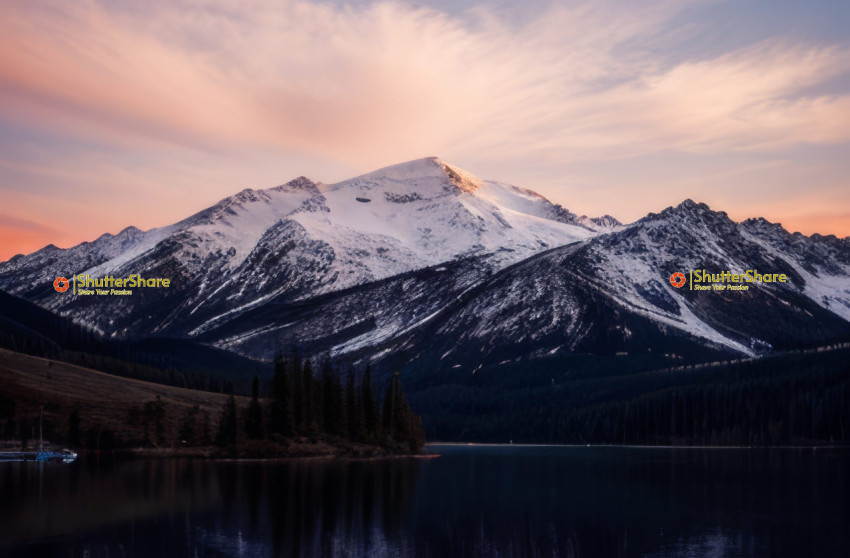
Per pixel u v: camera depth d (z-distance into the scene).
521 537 110.19
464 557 98.31
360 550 99.25
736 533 114.88
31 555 94.00
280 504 128.75
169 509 122.56
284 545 100.38
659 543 107.81
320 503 131.25
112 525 110.06
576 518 125.25
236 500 131.38
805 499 148.88
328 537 105.44
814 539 111.06
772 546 106.69
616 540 109.44
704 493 157.50
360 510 126.25
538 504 139.50
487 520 121.94
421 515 124.06
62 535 103.94
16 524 110.31
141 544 99.50
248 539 103.06
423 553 99.06
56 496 132.88
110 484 147.62
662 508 136.38
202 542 100.94
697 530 116.69
